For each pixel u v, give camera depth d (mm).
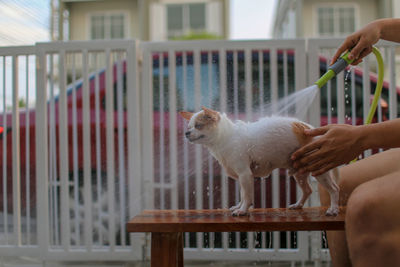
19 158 1964
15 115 1841
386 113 1921
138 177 1931
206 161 1873
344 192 1266
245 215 1120
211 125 1112
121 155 1940
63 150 1907
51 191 1918
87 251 1911
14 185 1881
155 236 1023
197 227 1003
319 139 1003
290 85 1982
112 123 1933
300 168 1076
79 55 2422
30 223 1994
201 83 1945
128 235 2051
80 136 2117
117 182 2037
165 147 1974
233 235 1953
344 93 1956
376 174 1235
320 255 1828
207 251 1851
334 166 1024
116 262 1908
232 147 1115
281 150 1101
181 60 1990
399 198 848
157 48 1944
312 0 8789
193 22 10703
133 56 1905
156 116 2045
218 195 1834
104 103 2150
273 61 1891
